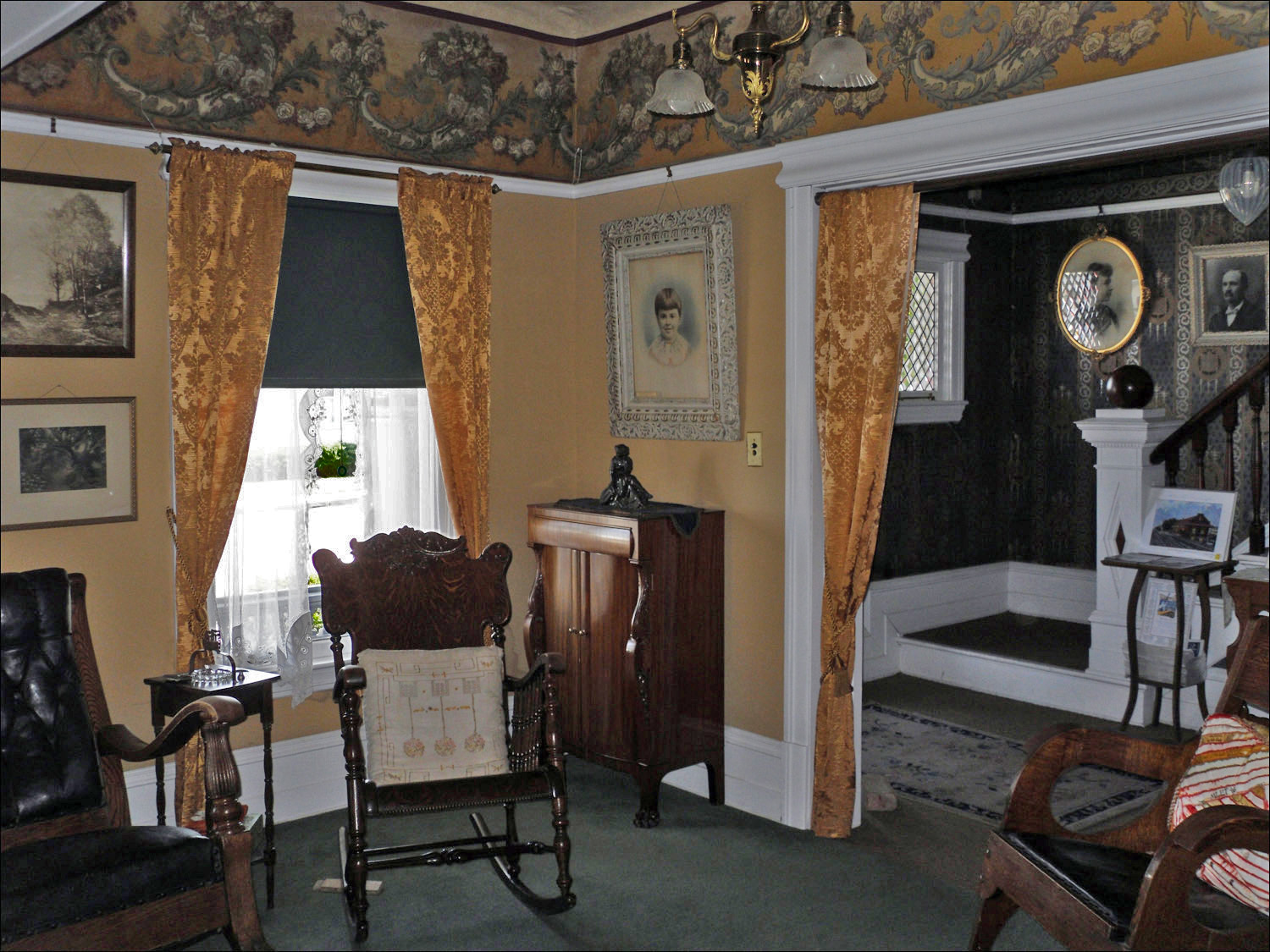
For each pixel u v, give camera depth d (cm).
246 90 381
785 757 404
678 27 330
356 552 358
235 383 372
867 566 378
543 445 475
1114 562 501
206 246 363
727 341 412
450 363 425
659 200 439
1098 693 528
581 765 470
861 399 372
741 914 330
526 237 462
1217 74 279
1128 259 611
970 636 614
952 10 336
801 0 379
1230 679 288
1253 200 457
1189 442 582
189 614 364
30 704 299
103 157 354
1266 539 548
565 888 331
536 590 440
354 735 321
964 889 349
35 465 345
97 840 274
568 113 470
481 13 438
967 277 641
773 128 393
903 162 349
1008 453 673
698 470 434
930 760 470
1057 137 311
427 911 333
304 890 346
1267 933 242
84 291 352
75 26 344
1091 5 304
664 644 402
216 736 289
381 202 414
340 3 401
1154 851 285
